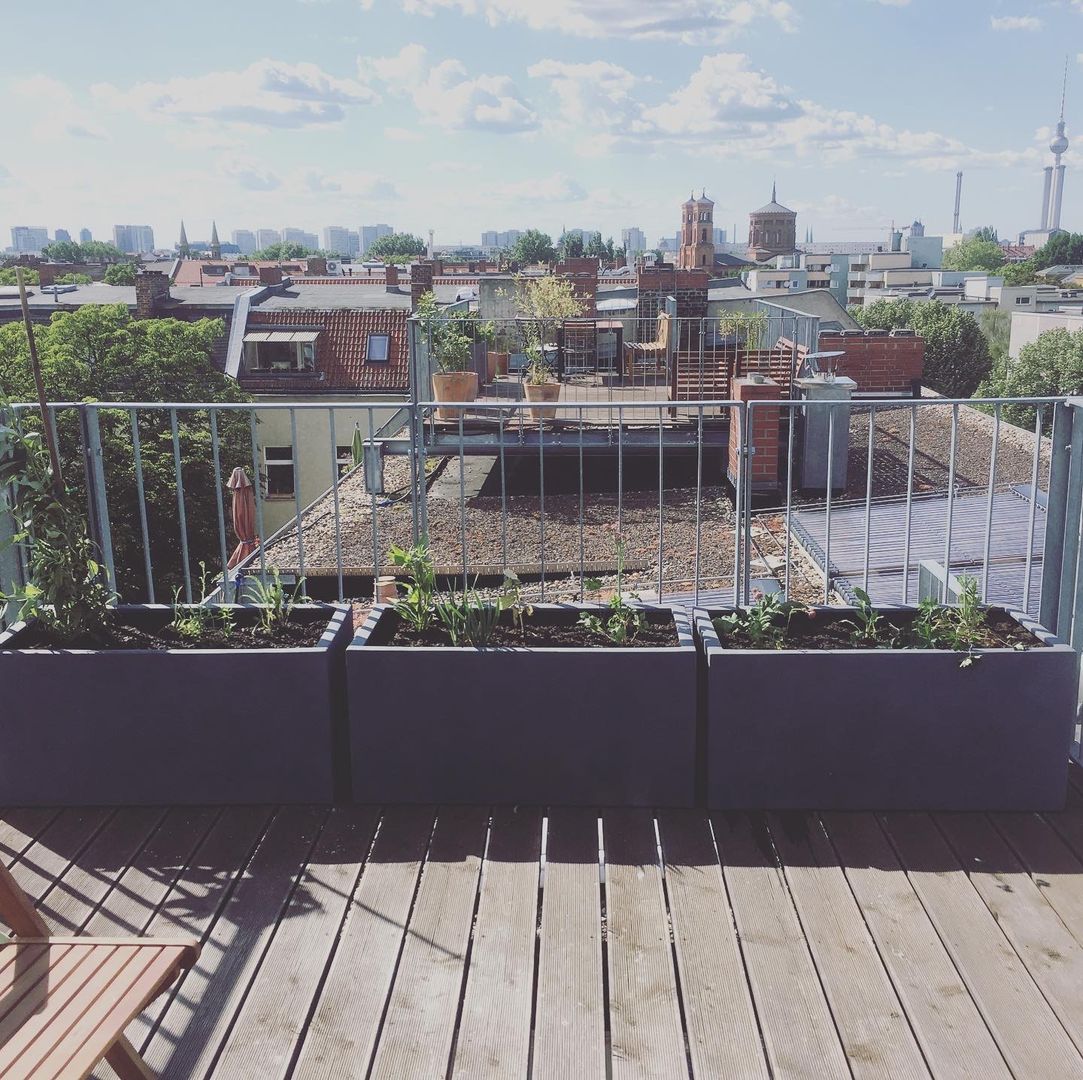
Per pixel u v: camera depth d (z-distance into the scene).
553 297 15.80
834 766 2.98
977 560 6.37
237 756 3.03
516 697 2.96
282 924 2.53
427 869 2.75
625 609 3.22
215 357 31.53
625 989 2.30
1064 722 2.94
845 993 2.27
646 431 12.45
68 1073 1.55
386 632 3.21
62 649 3.02
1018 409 37.09
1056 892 2.63
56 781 3.05
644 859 2.79
